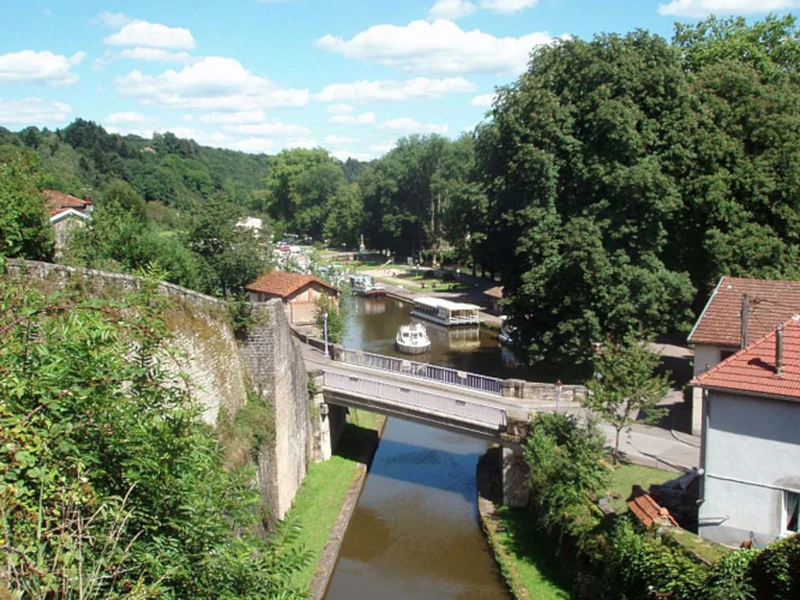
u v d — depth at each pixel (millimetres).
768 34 54000
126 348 11039
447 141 109000
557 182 41000
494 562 25547
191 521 9805
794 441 19688
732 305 31531
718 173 39188
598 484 24391
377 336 67562
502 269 45219
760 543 20312
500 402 33781
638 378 26594
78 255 30391
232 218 51281
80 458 8789
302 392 32219
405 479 34062
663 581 18297
